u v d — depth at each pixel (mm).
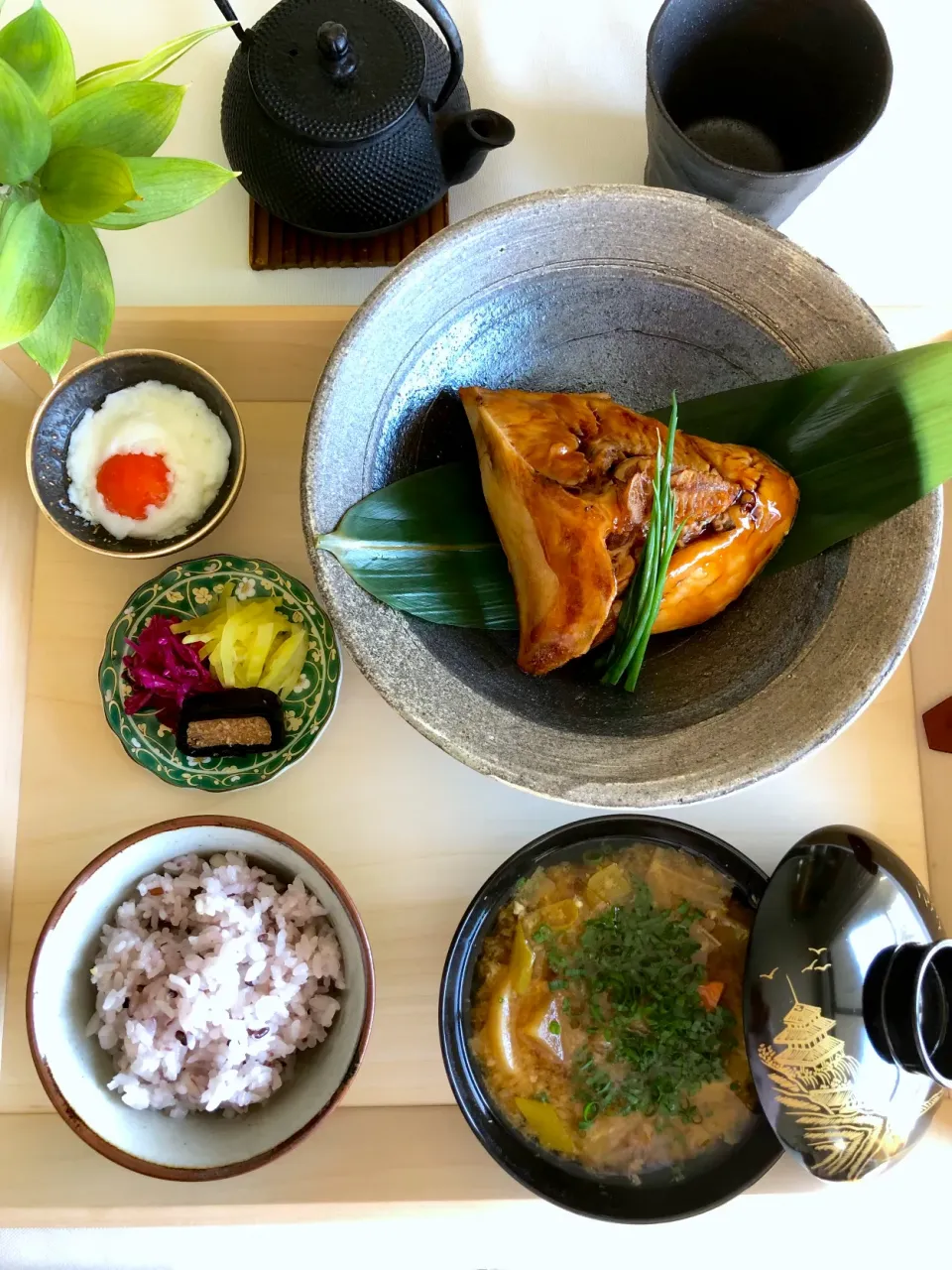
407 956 402
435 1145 388
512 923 396
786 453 361
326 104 364
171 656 405
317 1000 382
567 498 330
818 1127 346
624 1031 385
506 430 340
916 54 451
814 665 334
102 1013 371
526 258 342
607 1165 374
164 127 281
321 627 413
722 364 373
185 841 375
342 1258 434
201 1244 434
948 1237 398
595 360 381
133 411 408
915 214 446
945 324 416
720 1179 366
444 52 402
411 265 323
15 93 246
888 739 425
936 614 412
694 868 398
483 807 414
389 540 342
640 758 323
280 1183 375
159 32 438
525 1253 423
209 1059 369
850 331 342
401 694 317
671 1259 413
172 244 435
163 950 383
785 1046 348
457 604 352
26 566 424
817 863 364
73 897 353
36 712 417
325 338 412
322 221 403
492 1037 382
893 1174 390
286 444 442
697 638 373
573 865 402
